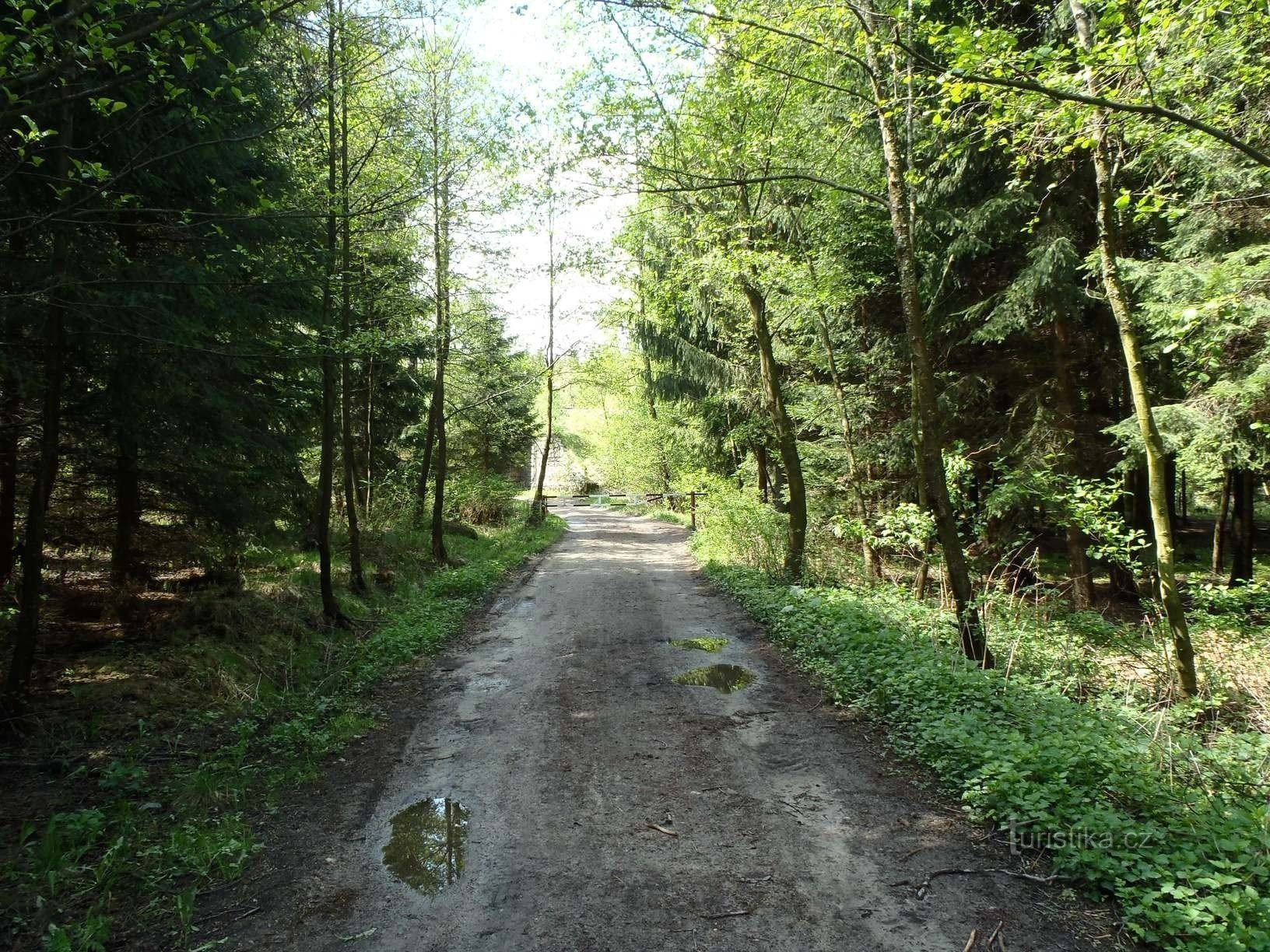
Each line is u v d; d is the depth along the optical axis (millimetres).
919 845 4078
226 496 8023
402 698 7102
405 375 17969
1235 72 5645
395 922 3475
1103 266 6344
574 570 16578
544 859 4039
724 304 14969
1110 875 3549
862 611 8977
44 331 5633
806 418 14320
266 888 3785
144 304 5852
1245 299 6555
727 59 9812
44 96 5219
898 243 7324
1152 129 5867
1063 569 14086
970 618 7141
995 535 11320
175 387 6590
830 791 4828
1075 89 5203
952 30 4770
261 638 7934
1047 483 9500
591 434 47125
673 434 28672
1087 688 7137
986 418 11672
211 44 4254
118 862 3910
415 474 18875
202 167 6730
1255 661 7301
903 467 12336
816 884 3729
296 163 9117
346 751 5746
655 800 4742
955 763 4898
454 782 5121
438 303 15414
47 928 3369
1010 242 10242
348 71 9023
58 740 5281
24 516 8180
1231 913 3072
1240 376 7410
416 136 11000
